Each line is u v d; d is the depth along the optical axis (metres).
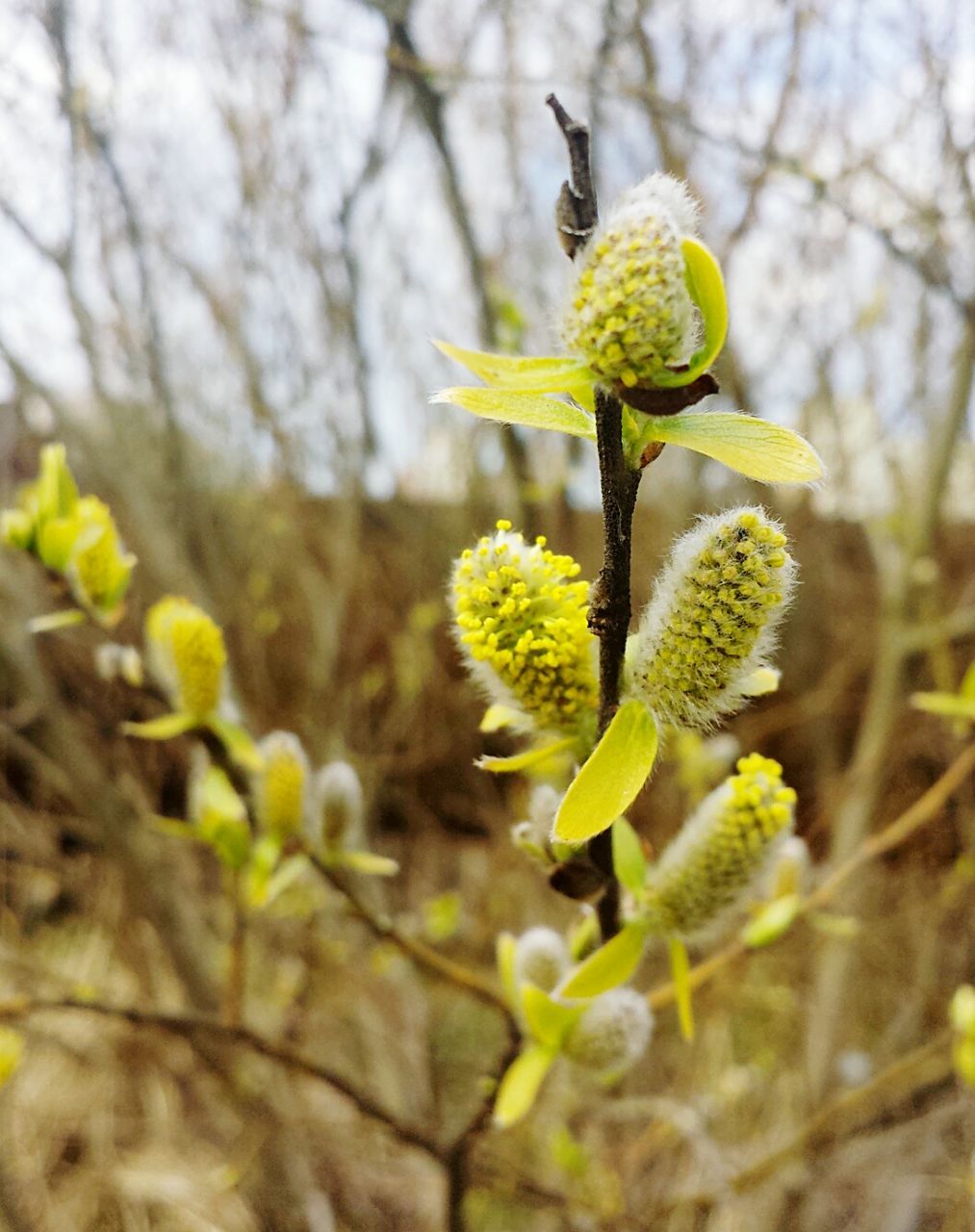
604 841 0.15
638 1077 0.51
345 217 0.53
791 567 0.13
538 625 0.14
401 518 0.64
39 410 0.52
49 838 0.57
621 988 0.19
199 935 0.52
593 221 0.11
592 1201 0.42
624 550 0.12
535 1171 0.48
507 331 0.41
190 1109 0.53
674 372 0.10
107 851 0.50
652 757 0.12
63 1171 0.51
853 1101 0.33
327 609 0.62
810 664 0.69
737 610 0.12
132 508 0.53
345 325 0.56
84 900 0.58
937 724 0.57
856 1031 0.55
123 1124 0.53
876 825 0.58
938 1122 0.46
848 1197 0.50
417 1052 0.49
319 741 0.61
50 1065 0.53
